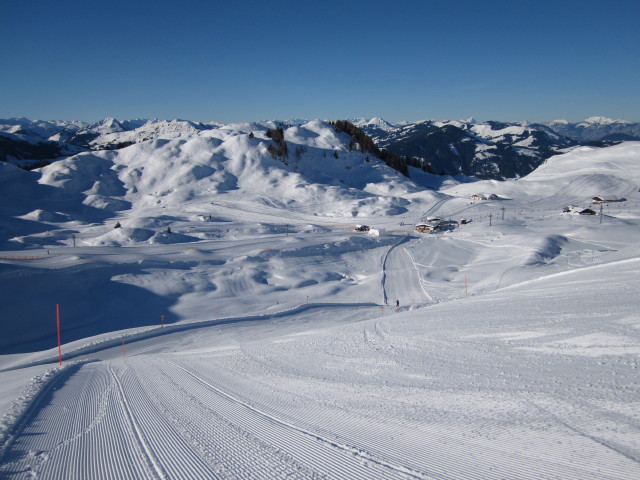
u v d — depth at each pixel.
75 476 6.02
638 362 8.34
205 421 8.12
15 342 32.00
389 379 9.88
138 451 6.80
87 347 25.81
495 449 5.72
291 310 35.31
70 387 12.40
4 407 10.09
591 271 23.30
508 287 26.84
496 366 9.62
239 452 6.44
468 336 12.95
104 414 9.16
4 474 6.21
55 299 37.53
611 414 6.26
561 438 5.77
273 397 9.55
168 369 14.55
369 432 6.84
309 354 14.20
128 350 25.00
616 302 13.98
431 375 9.72
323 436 6.84
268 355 15.14
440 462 5.54
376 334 15.99
